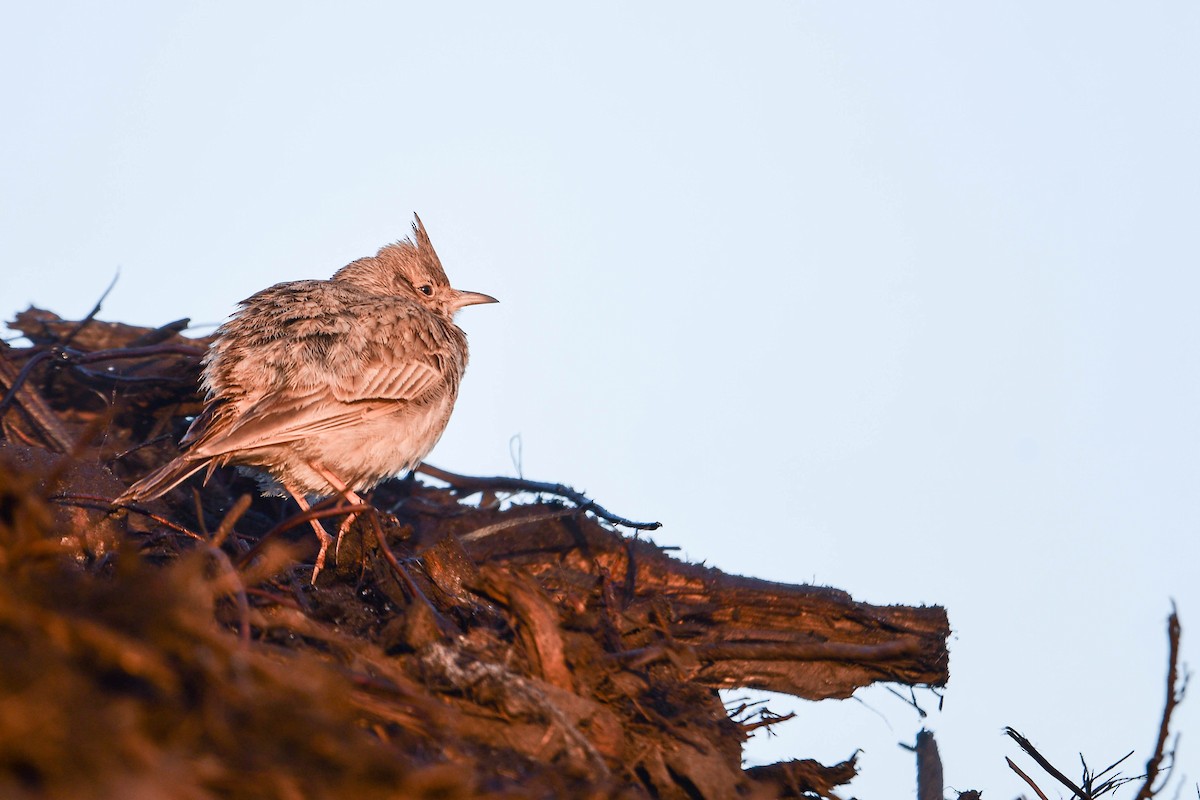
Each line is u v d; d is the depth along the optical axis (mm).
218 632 7836
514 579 9453
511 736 8312
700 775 8930
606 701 9359
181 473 13203
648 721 9344
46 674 5430
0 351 16828
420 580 11711
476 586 9531
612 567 14766
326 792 5781
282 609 9727
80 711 5316
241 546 12547
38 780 5066
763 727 10523
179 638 6348
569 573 14680
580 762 8164
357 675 7922
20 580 6535
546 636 9273
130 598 6371
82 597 6359
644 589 14109
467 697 8648
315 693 6398
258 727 5988
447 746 7660
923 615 13156
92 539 11570
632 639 10930
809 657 10297
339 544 12211
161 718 5781
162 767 5348
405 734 7664
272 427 13820
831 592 13617
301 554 13547
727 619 13406
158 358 17969
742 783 9211
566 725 8078
